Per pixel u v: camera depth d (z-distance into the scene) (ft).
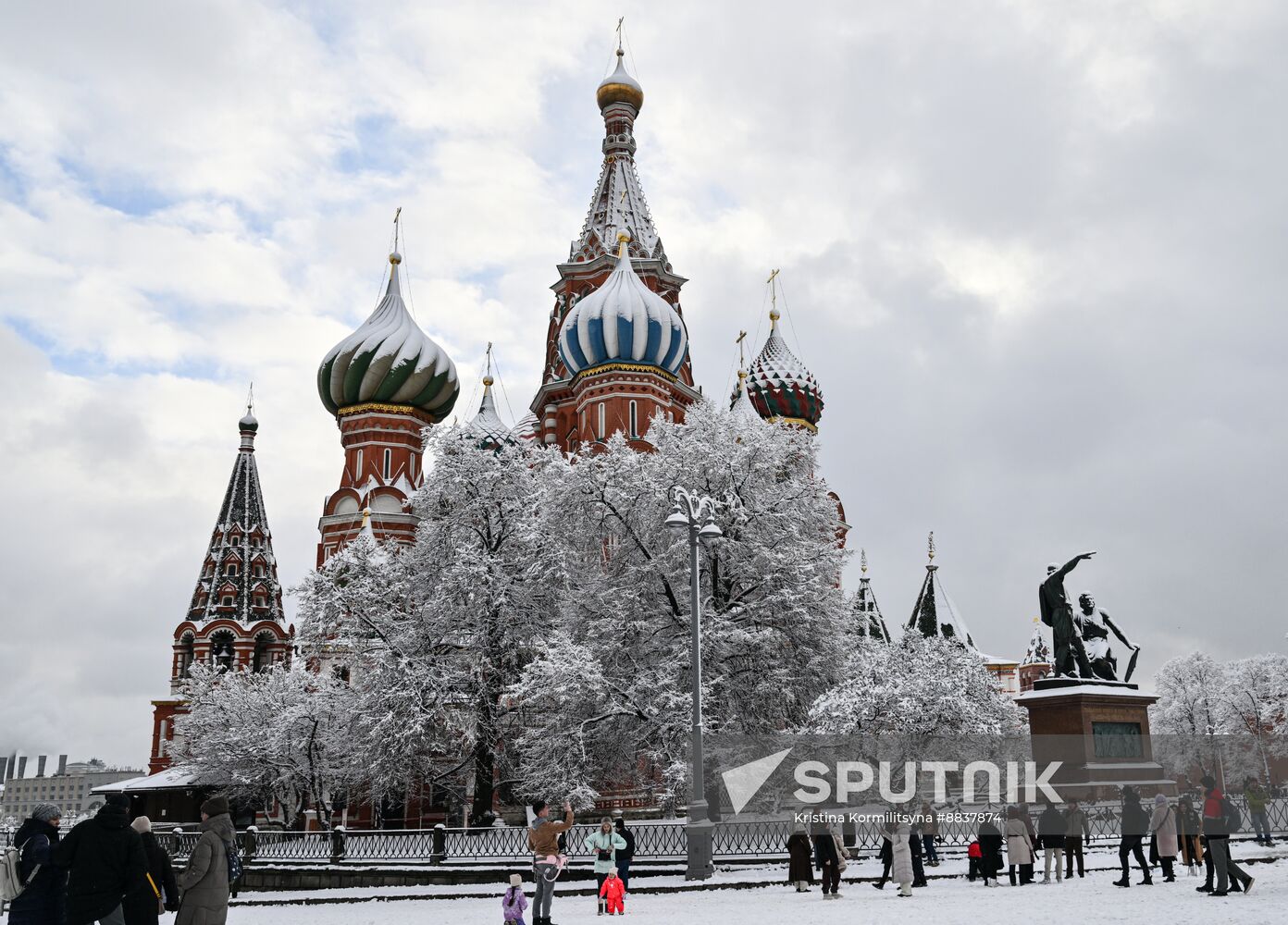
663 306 239.09
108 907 41.19
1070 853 90.63
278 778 209.15
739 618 138.31
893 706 143.13
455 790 169.68
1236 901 63.82
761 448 144.05
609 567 146.72
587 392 236.84
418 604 167.43
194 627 306.55
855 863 109.19
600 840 74.43
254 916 92.22
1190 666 307.99
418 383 261.85
